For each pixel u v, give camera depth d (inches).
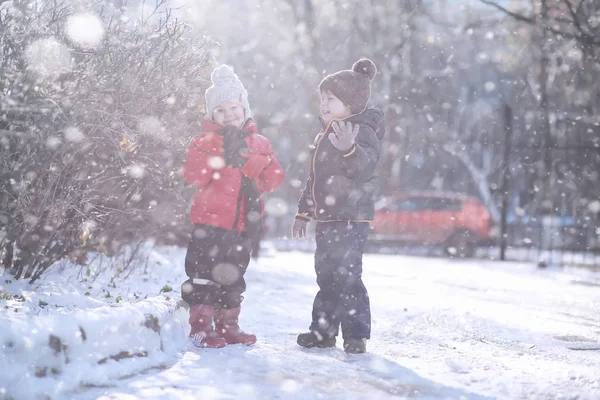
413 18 990.4
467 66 1259.8
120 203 258.7
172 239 426.3
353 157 188.4
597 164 701.3
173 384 145.5
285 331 226.8
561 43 592.4
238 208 190.9
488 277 530.3
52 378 137.7
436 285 444.8
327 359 182.2
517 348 219.0
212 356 175.8
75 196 215.8
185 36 249.8
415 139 1109.1
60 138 200.4
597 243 753.6
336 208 194.7
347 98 199.8
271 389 147.4
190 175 190.1
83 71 203.8
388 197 903.7
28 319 146.8
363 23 992.2
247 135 194.4
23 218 205.3
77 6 208.7
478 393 152.9
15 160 202.5
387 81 989.2
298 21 926.4
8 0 192.4
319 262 199.3
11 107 188.1
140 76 222.7
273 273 434.0
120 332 158.9
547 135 692.7
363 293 197.3
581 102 681.6
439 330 247.9
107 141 212.8
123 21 215.5
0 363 132.0
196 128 256.2
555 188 757.9
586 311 331.0
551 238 713.0
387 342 219.3
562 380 168.7
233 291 193.6
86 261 271.3
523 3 646.5
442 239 813.9
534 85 889.5
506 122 750.5
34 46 193.6
